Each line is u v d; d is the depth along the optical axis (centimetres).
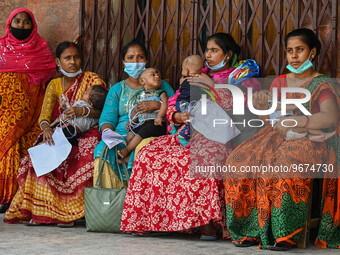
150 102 497
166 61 580
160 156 443
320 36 486
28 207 501
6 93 571
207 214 416
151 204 437
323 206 420
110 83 613
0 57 582
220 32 521
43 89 598
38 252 369
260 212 399
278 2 505
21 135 572
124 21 602
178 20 564
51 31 637
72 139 507
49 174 498
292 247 409
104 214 456
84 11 621
